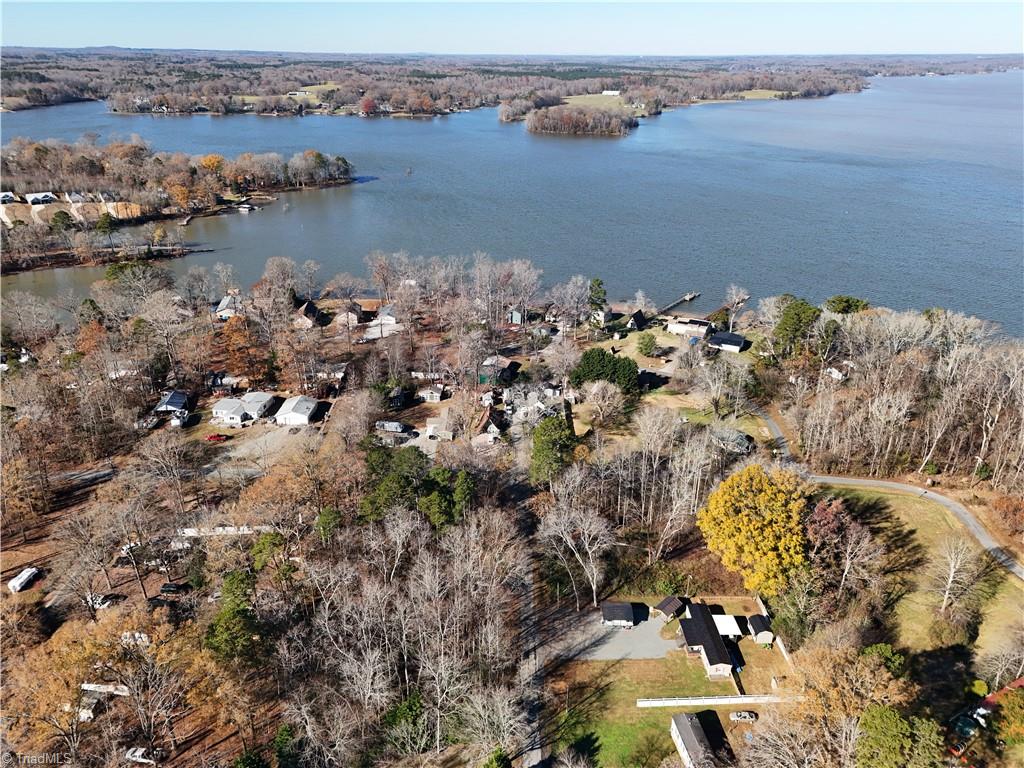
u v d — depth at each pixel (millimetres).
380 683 61062
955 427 98375
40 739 55000
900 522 86188
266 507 82000
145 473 96125
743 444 103438
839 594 72312
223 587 70625
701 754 58500
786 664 70250
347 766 57125
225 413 117875
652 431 99188
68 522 82875
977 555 79562
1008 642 67625
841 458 97875
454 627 68188
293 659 64188
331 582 69688
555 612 77812
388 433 113250
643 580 81688
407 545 79375
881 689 53812
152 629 63062
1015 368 101062
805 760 51688
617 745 61875
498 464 98000
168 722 59062
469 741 60344
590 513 81750
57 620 75500
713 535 76688
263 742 60562
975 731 58000
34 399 106625
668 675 69312
